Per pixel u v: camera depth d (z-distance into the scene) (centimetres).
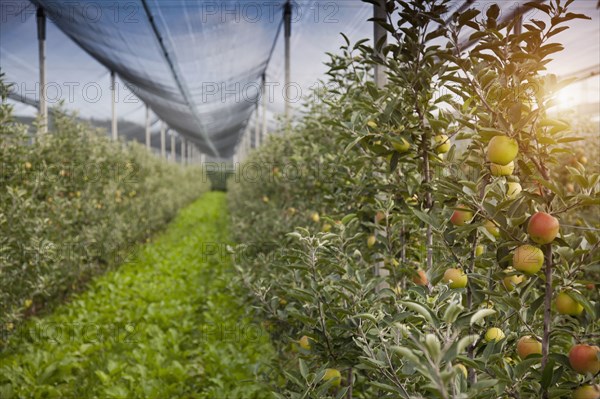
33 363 348
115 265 703
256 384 307
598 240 108
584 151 435
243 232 662
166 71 770
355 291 157
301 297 168
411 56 169
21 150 418
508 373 113
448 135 172
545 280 113
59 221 504
